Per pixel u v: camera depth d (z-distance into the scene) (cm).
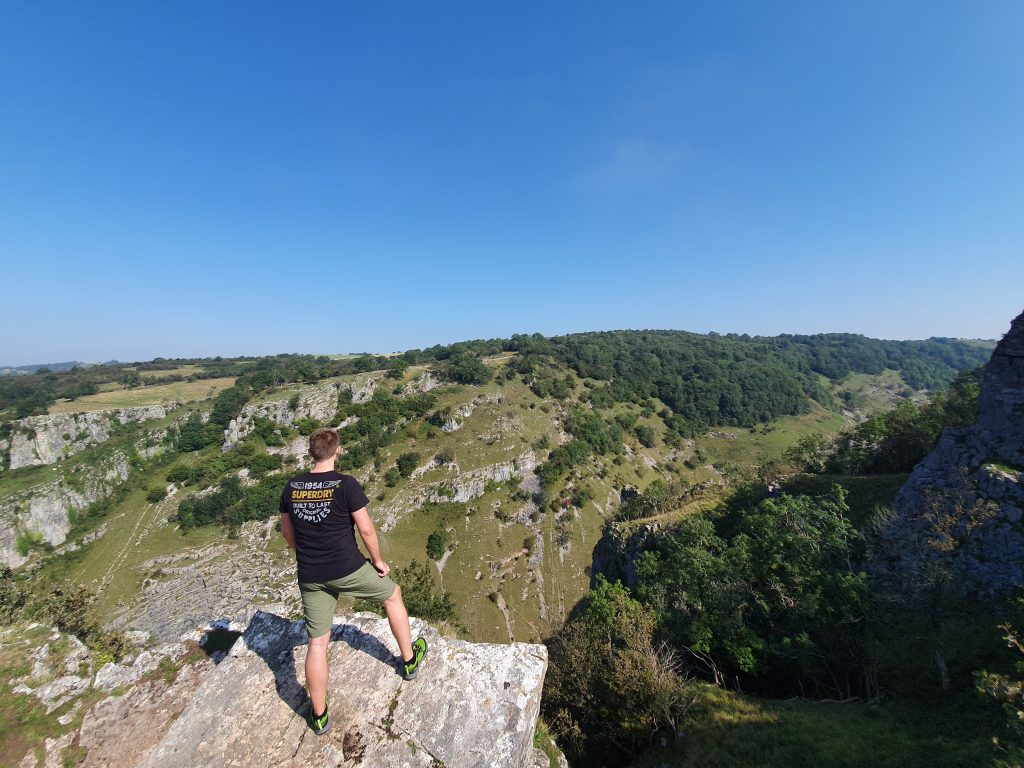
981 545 1989
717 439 13238
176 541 8600
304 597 496
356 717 509
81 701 697
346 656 598
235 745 486
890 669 1839
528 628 6950
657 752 1731
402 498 9169
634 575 3944
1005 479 2066
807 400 15138
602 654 1995
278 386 13225
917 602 1931
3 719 658
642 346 18125
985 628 1770
